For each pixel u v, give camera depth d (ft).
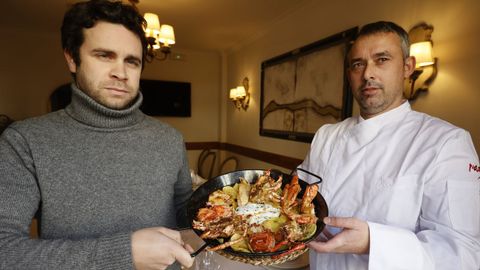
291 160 9.73
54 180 2.08
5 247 1.70
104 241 1.75
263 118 11.54
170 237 1.85
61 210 2.10
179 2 8.86
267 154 11.40
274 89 10.61
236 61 14.48
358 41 3.07
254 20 10.44
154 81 14.65
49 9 9.64
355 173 3.06
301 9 8.99
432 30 5.02
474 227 2.29
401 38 2.98
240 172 3.06
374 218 2.71
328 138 3.72
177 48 15.11
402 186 2.62
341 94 7.21
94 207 2.19
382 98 3.00
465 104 4.54
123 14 2.12
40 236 2.19
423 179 2.52
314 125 8.39
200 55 15.88
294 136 9.40
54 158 2.11
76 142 2.23
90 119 2.26
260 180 2.80
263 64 11.37
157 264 1.75
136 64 2.30
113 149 2.34
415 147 2.73
